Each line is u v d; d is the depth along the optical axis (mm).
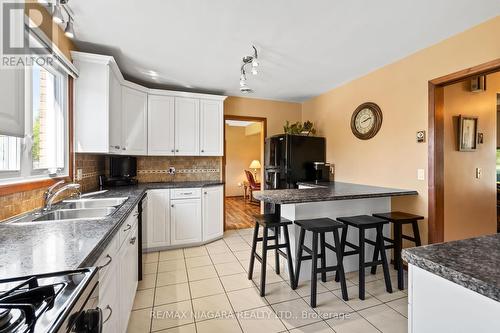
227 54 2588
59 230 1195
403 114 2684
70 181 2205
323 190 2648
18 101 1410
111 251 1240
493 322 626
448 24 2035
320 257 2215
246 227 4355
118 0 1704
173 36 2217
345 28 2094
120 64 2855
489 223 2785
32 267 809
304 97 4273
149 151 3371
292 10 1838
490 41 1956
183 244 3281
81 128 2281
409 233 2619
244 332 1675
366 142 3176
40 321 571
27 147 1628
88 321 729
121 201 2090
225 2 1741
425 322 802
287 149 3656
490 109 2795
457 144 2594
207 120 3729
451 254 822
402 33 2180
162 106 3453
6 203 1367
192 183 3586
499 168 3805
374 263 2125
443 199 2422
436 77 2355
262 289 2109
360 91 3270
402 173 2697
